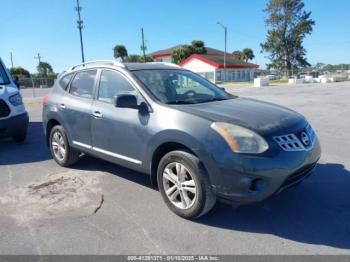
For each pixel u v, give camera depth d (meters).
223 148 3.40
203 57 58.25
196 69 59.06
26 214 4.02
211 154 3.45
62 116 5.51
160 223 3.75
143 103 4.21
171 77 4.81
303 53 67.38
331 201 4.21
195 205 3.66
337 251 3.17
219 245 3.30
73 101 5.34
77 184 4.97
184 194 3.77
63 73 5.98
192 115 3.73
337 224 3.66
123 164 4.54
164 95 4.32
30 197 4.52
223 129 3.47
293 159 3.44
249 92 25.14
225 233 3.53
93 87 5.10
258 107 4.16
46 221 3.84
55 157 5.93
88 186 4.88
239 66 60.91
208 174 3.52
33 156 6.68
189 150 3.73
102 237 3.48
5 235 3.55
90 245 3.34
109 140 4.64
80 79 5.44
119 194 4.57
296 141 3.58
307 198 4.30
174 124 3.76
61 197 4.50
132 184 4.93
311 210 3.99
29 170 5.73
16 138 7.88
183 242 3.37
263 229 3.59
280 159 3.36
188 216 3.77
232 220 3.79
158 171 3.99
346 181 4.84
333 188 4.60
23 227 3.71
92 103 4.97
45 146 7.55
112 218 3.89
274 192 3.39
